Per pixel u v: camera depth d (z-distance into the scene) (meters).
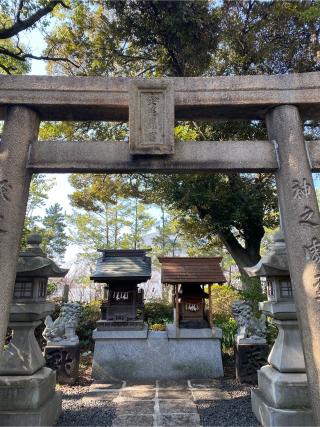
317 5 6.91
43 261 4.33
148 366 6.34
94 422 4.11
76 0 8.66
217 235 12.36
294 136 3.58
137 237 21.80
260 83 3.70
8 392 3.70
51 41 9.79
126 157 3.60
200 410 4.51
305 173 3.48
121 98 3.65
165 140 3.51
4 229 3.28
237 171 3.69
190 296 6.70
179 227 12.41
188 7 8.15
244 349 5.91
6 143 3.51
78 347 6.16
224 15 9.27
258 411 4.07
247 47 9.69
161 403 4.82
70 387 5.73
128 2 8.48
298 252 3.31
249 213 10.25
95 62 9.64
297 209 3.39
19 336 4.20
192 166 3.60
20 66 8.90
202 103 3.66
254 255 11.30
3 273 3.20
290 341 4.06
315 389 3.00
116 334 6.47
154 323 9.30
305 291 3.19
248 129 9.78
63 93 3.64
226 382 5.93
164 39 9.20
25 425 3.51
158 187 10.71
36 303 4.27
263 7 9.41
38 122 3.83
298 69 9.70
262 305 4.59
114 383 5.99
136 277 6.52
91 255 21.23
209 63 9.45
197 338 6.49
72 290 19.86
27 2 7.54
